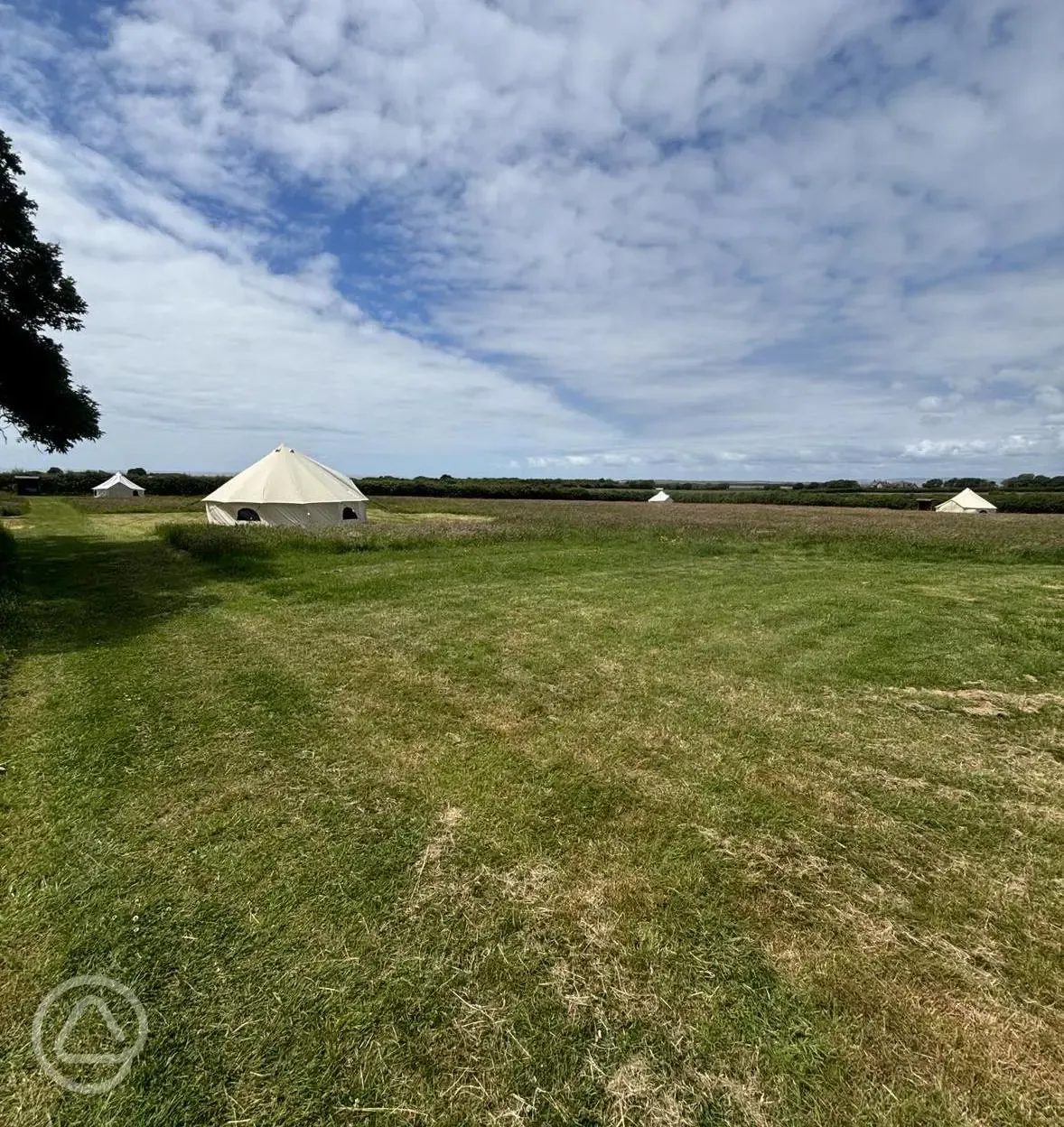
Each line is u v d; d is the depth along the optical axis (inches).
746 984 80.3
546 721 170.6
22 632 256.1
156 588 367.6
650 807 125.3
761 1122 63.0
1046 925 92.1
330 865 105.7
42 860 107.0
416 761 145.6
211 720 168.9
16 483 2146.9
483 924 91.5
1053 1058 70.1
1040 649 244.5
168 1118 63.9
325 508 860.6
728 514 1501.0
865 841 114.2
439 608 317.1
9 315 513.3
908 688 200.1
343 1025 74.2
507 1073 68.4
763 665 223.1
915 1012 76.1
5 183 487.2
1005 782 137.8
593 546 631.2
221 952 85.8
